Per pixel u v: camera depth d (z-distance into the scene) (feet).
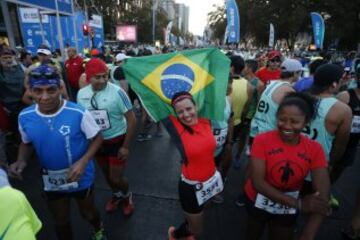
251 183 7.41
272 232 7.46
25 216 3.57
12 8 44.91
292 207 6.29
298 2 104.58
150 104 8.41
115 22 144.97
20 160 7.32
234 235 10.40
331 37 96.68
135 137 20.76
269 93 10.03
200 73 8.69
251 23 121.29
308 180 8.57
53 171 7.36
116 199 11.56
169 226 10.83
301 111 5.94
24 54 23.84
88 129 7.26
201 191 7.85
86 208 8.41
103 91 9.62
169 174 15.10
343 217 11.69
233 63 13.10
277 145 6.39
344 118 8.54
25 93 14.96
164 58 8.59
